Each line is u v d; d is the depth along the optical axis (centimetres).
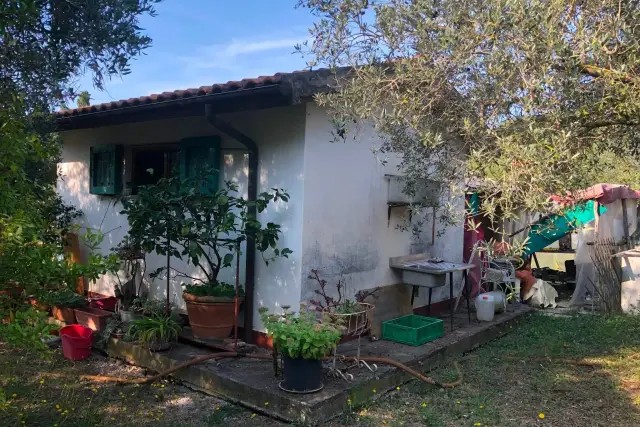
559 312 871
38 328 263
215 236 524
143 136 696
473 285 838
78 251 786
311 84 460
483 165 344
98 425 400
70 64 378
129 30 380
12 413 407
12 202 298
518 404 457
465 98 376
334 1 412
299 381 417
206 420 414
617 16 306
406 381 496
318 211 544
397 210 668
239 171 587
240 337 570
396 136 485
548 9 305
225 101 497
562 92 308
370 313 526
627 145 375
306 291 530
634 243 951
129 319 579
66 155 830
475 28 345
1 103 355
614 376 526
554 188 309
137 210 521
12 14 318
